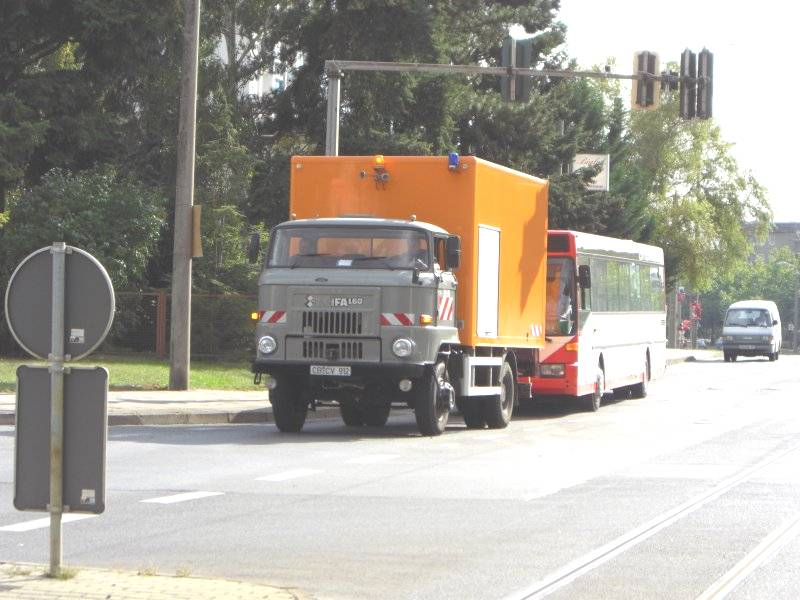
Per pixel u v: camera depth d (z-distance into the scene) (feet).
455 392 130.52
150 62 256.32
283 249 124.06
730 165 465.88
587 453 112.37
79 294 50.72
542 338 151.74
